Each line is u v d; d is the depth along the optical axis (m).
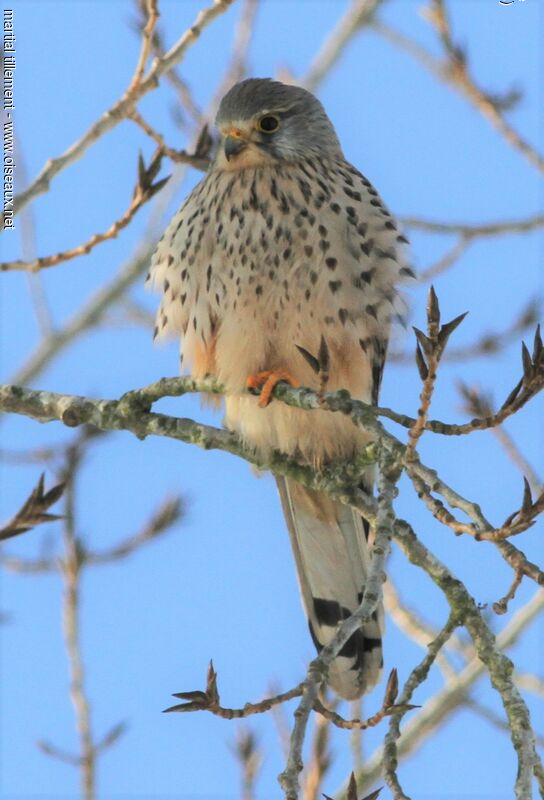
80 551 11.08
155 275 11.33
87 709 10.89
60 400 9.63
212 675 6.79
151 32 10.55
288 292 10.59
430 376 7.21
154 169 10.59
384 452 7.89
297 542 11.15
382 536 7.46
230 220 10.71
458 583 7.75
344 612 11.00
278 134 10.99
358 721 7.16
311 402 8.65
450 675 12.05
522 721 6.97
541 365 7.14
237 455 10.78
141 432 9.52
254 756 10.66
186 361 11.19
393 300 10.80
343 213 10.70
